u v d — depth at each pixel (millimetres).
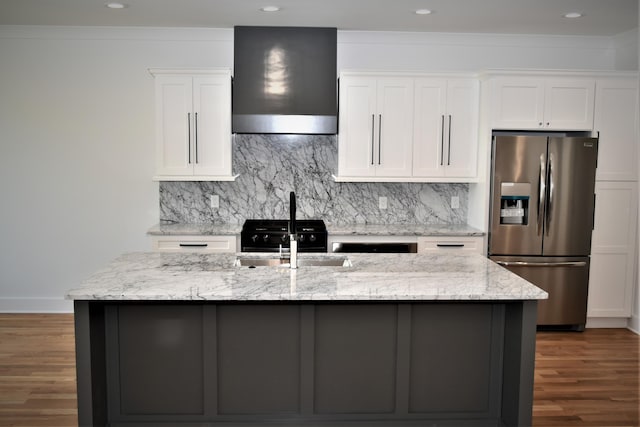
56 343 4777
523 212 5125
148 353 3195
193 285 3010
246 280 3143
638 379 4148
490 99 5066
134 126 5551
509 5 4414
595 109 5109
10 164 5535
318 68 5000
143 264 3570
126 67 5488
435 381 3289
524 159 5027
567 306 5172
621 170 5148
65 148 5543
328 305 3203
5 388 3893
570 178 5047
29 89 5465
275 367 3229
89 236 5648
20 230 5605
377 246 5176
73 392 3830
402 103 5262
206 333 3168
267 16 4793
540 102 5090
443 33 5477
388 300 3152
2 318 5480
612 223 5176
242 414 3248
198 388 3225
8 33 5359
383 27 5223
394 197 5758
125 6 4551
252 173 5680
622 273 5230
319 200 5734
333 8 4531
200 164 5238
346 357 3240
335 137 5668
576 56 5641
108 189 5609
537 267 5121
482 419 3330
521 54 5617
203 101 5176
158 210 5656
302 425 3256
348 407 3266
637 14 4688
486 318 3277
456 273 3379
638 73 5066
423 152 5316
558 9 4527
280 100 4980
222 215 5699
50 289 5668
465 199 5785
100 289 2908
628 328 5336
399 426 3289
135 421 3227
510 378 3199
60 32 5379
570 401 3775
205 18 4906
